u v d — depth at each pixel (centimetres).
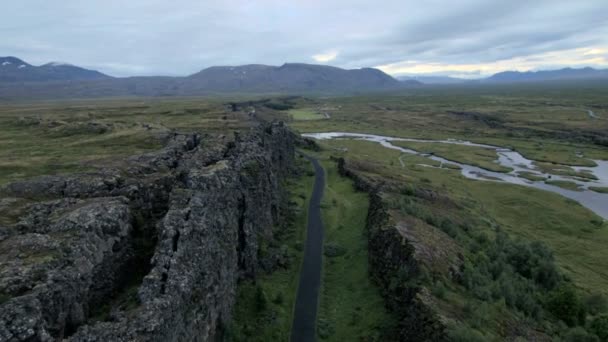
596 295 6316
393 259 6247
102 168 6272
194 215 4306
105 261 3862
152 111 19100
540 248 7912
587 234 9881
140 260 4359
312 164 15238
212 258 4466
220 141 8300
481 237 8062
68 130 11844
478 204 11688
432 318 4541
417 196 10469
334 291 6400
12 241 3544
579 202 12644
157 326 3067
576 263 8262
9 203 4478
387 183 11194
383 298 5862
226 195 5541
